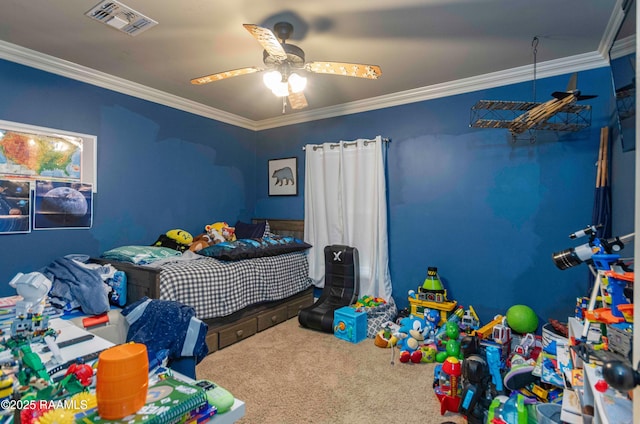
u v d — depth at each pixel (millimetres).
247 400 2117
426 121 3355
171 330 1438
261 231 4059
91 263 2855
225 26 2162
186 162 3750
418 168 3410
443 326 2883
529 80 2834
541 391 1881
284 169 4375
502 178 2979
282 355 2768
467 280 3158
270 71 2170
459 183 3191
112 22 2113
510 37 2316
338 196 3861
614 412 1020
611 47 1885
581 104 2619
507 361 2416
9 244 2484
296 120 4223
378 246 3533
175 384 965
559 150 2738
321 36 2291
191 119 3793
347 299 3490
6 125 2457
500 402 1816
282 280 3564
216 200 4098
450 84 3143
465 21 2113
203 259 3111
